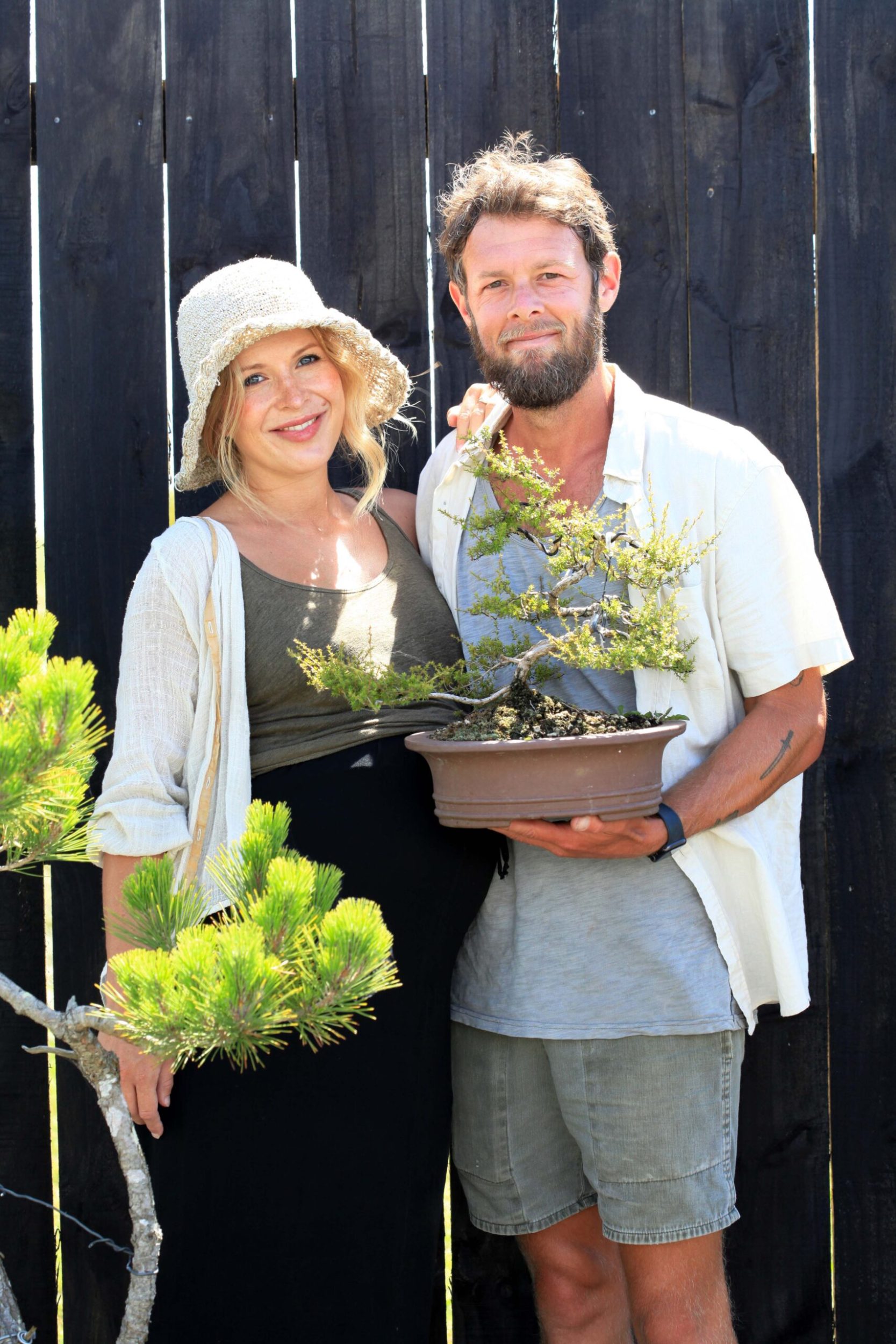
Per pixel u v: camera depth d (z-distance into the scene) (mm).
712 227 1979
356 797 1562
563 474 1750
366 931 1035
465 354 2012
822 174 1967
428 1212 1592
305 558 1648
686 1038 1617
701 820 1549
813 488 1996
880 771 2012
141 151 1964
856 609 2002
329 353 1662
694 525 1627
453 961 1634
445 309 2002
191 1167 1490
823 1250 2037
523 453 1601
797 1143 2033
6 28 1956
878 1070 2023
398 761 1590
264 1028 986
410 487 2031
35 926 1978
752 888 1671
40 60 1957
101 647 1991
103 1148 1979
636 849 1512
